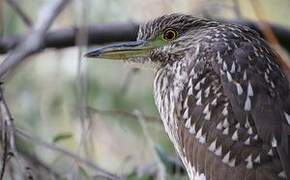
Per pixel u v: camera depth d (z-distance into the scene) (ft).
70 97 51.55
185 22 43.96
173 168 46.44
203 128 41.27
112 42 49.93
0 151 41.24
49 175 45.09
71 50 51.85
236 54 41.98
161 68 44.11
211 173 40.86
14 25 52.24
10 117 40.55
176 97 42.47
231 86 41.19
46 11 39.52
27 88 51.70
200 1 50.47
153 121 48.42
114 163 50.42
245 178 40.11
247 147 40.29
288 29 50.57
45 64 52.16
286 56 50.03
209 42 42.91
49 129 51.03
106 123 50.57
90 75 51.98
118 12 52.19
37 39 39.60
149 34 44.34
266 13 56.80
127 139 50.65
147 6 50.98
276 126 40.24
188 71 42.55
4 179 42.22
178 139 42.45
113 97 51.90
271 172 39.75
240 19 49.37
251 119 40.52
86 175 43.39
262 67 41.70
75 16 47.93
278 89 41.27
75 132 49.78
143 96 52.06
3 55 49.44
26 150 45.73
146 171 46.75
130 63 44.52
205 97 41.50
